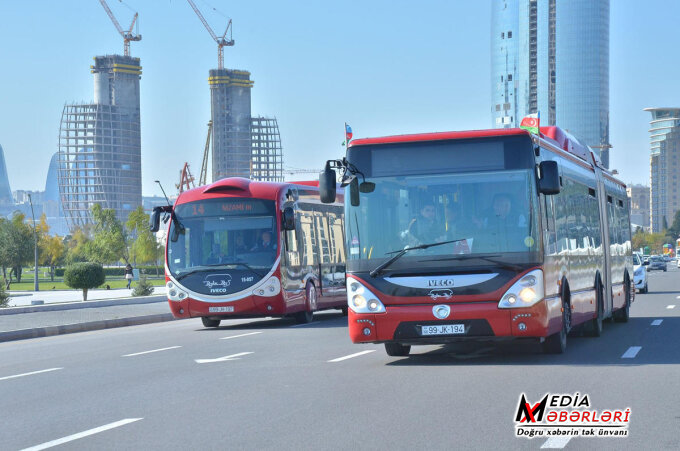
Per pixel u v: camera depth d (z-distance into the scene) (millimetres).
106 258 138000
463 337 12617
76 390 11672
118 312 32719
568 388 10352
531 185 12688
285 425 8383
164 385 11766
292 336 20125
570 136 17438
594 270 17562
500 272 12555
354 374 12234
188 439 7859
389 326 12773
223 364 14227
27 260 115375
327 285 27203
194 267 23703
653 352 14430
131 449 7516
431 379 11430
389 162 13000
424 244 12742
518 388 10406
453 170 12836
